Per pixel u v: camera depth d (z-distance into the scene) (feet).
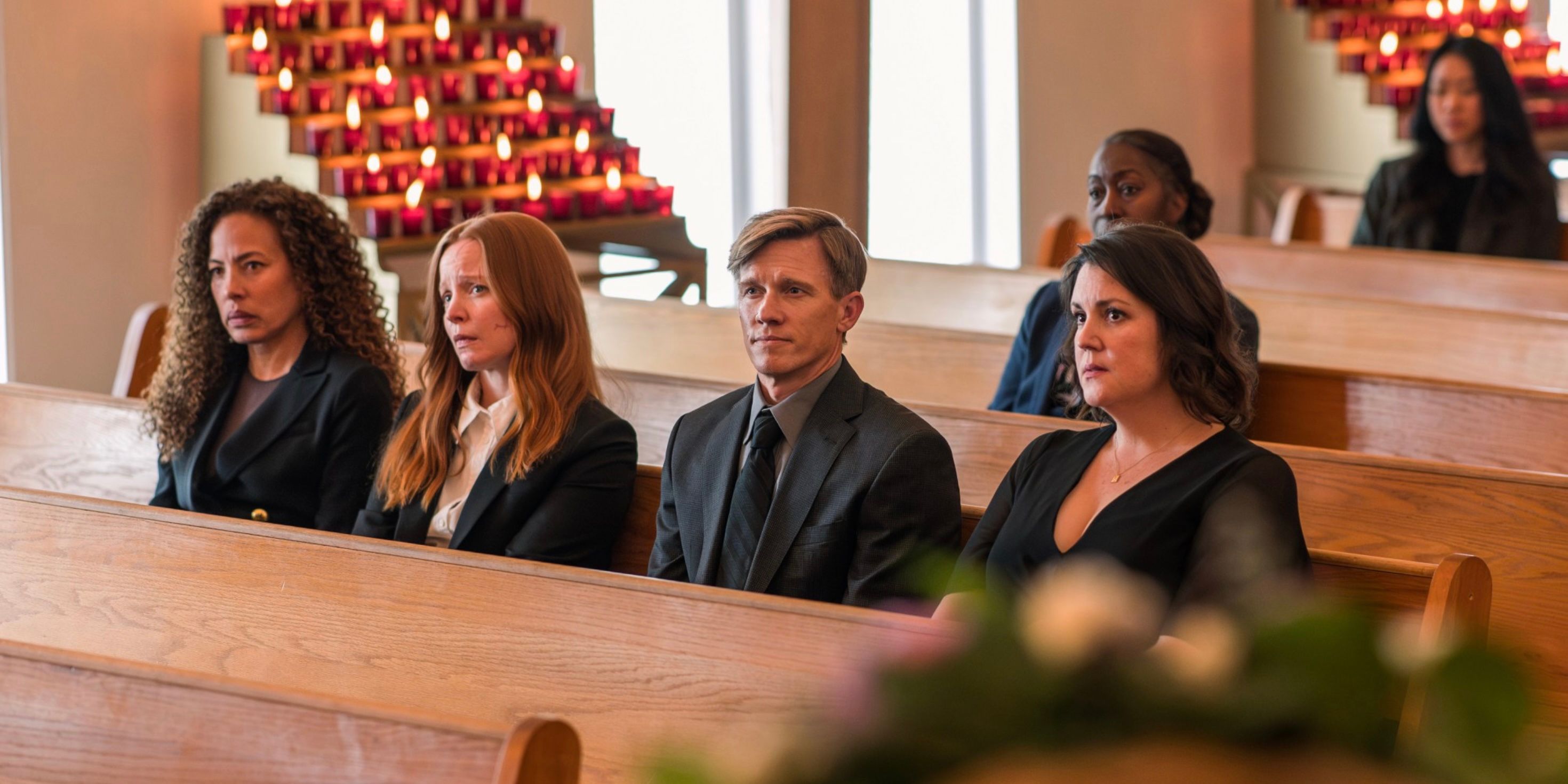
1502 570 9.48
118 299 20.13
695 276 21.99
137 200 20.12
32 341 19.31
